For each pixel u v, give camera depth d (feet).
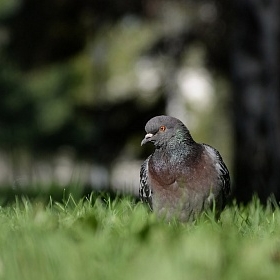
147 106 88.79
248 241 21.47
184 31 76.23
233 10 59.06
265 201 45.16
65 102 113.09
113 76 107.14
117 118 90.27
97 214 25.55
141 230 20.90
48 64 82.38
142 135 90.07
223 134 114.62
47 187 45.62
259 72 55.72
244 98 55.93
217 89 87.30
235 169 55.93
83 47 82.33
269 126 55.52
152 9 75.72
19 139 114.73
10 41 81.10
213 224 23.91
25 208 26.68
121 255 18.79
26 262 18.04
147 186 28.09
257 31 55.77
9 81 112.27
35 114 114.42
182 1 74.64
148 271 17.08
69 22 78.79
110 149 91.76
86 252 19.10
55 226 23.29
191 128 115.55
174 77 84.94
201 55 77.56
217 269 17.15
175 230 22.30
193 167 27.45
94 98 101.14
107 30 81.05
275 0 55.67
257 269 17.63
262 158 55.06
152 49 82.64
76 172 36.88
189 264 17.47
